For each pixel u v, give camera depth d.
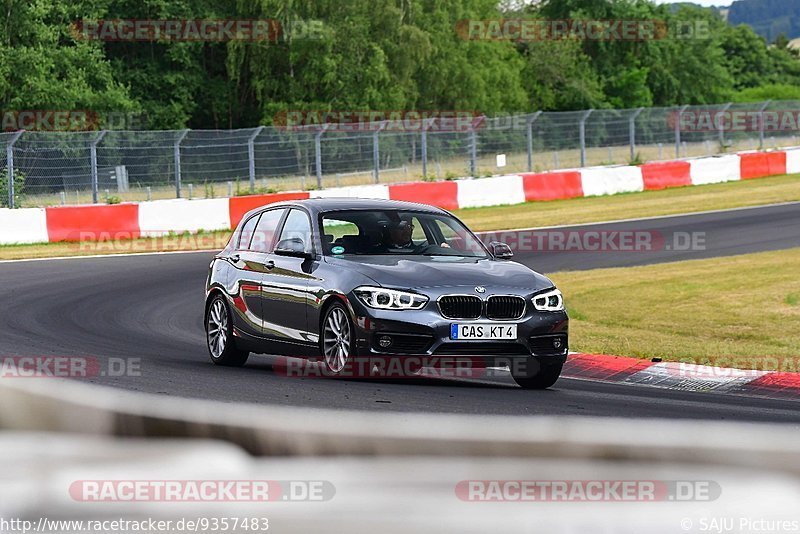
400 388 32.25
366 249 36.09
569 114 149.25
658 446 10.27
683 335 47.47
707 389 36.31
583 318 52.91
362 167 131.00
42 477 12.18
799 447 10.04
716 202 119.88
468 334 32.50
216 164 121.38
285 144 126.44
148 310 58.06
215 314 40.56
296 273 36.09
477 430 10.61
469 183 123.62
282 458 11.28
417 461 10.72
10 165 106.44
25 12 195.62
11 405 12.38
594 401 31.14
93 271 75.06
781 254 74.50
